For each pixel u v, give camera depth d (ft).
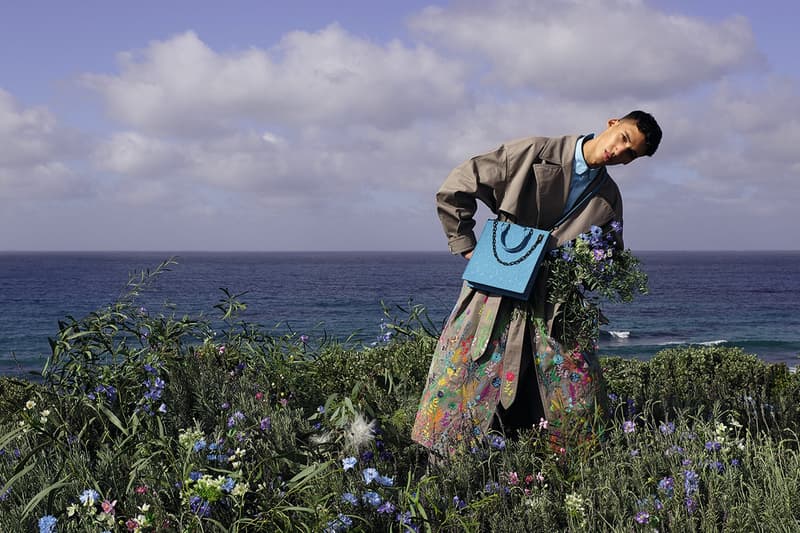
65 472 10.29
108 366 14.26
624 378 19.66
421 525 8.71
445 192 11.76
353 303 254.27
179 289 340.59
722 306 259.60
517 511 9.10
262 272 606.96
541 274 11.39
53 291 351.25
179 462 9.68
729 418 12.22
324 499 8.73
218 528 8.38
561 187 11.38
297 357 17.29
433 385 11.75
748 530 8.30
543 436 10.95
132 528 8.20
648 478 9.59
